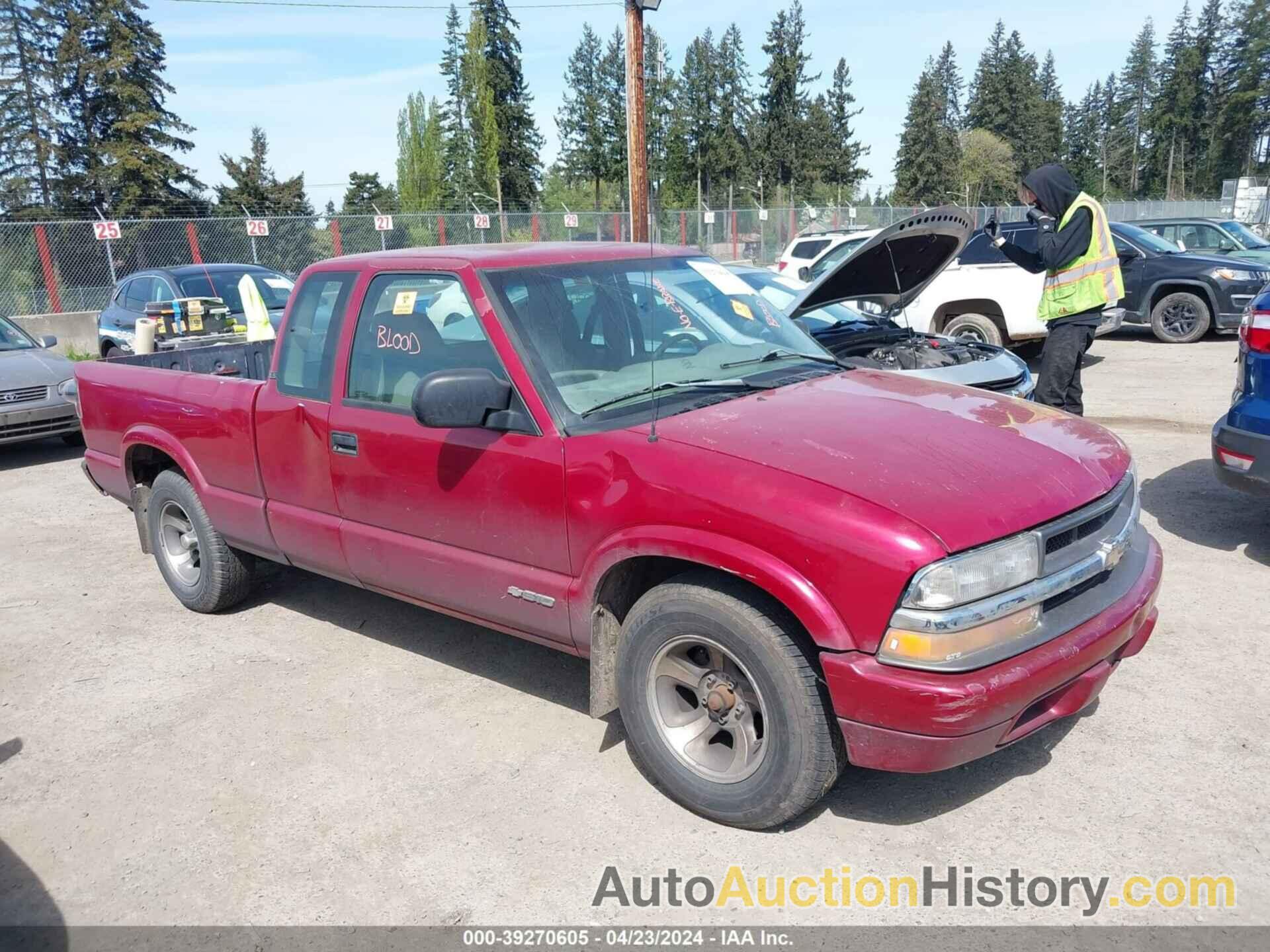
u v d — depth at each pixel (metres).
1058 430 3.44
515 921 2.81
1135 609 3.08
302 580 5.86
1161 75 105.31
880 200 92.06
